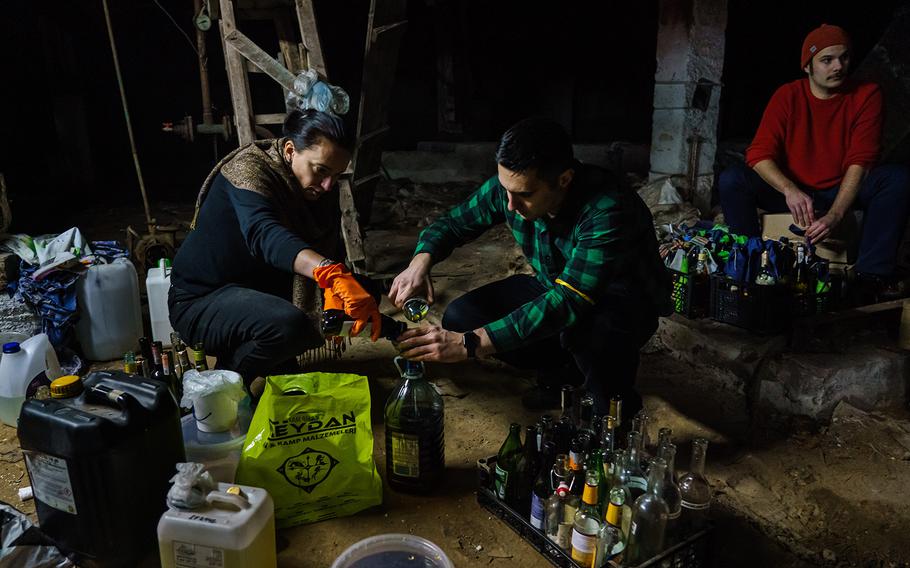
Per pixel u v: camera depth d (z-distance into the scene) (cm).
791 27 731
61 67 714
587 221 220
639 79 840
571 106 871
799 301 315
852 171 330
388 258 513
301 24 421
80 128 732
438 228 263
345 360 344
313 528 223
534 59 869
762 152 352
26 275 341
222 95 939
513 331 215
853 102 338
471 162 779
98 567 200
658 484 188
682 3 491
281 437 214
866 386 292
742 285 321
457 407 302
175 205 723
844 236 364
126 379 210
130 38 903
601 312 240
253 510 180
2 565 198
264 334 255
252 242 239
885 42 432
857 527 228
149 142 948
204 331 267
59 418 187
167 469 208
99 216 672
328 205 280
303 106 387
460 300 279
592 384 248
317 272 215
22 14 721
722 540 221
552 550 206
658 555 189
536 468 225
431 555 189
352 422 223
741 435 282
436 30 832
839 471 257
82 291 334
